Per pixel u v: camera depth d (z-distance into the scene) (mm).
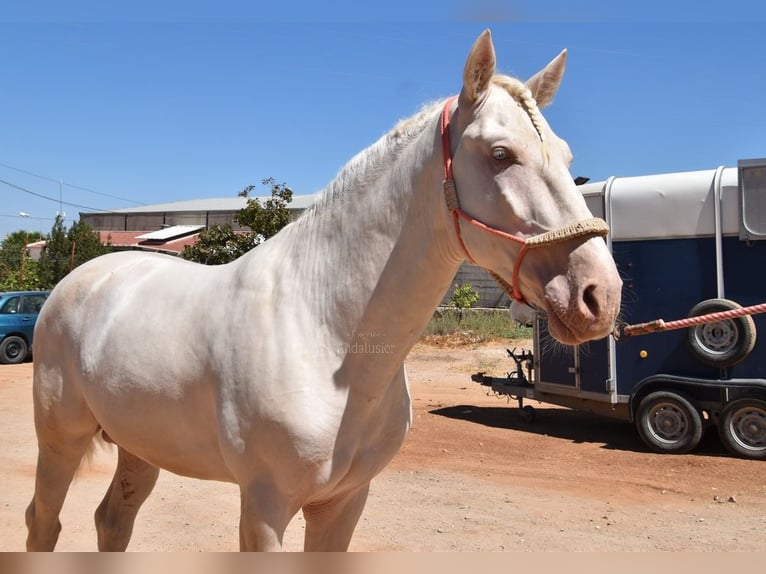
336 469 2170
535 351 8469
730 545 4344
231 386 2205
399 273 2223
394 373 2285
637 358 7395
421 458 6875
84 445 3074
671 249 7172
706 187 6977
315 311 2250
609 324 1846
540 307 1985
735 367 6812
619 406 7727
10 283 27047
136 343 2586
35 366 3133
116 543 3180
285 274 2336
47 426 3039
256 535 2137
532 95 2236
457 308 20625
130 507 3217
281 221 14828
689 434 6930
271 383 2129
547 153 1978
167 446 2512
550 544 4344
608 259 1894
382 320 2227
